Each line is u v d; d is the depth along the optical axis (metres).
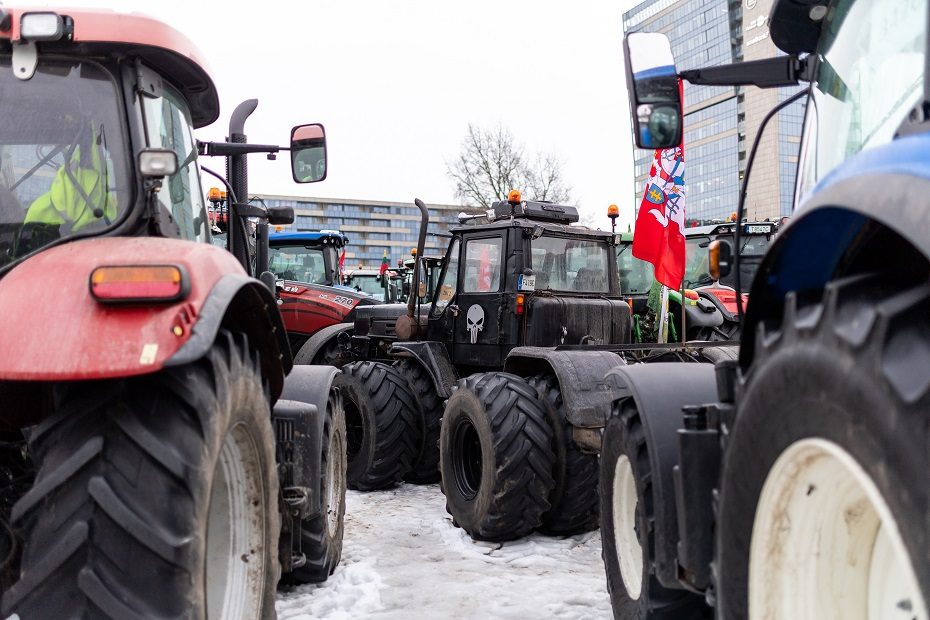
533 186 26.72
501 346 5.71
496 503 4.64
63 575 1.79
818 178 2.23
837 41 2.26
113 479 1.84
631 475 3.09
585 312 5.65
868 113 2.00
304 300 8.91
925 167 1.27
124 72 2.37
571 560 4.46
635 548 3.12
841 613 1.57
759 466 1.64
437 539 4.94
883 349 1.25
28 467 2.33
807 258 1.73
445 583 4.01
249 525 2.43
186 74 2.65
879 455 1.23
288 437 3.43
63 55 2.36
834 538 1.58
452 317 6.16
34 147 2.30
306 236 9.88
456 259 6.20
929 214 1.17
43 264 2.00
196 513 1.87
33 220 2.26
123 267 1.86
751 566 1.70
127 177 2.30
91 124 2.32
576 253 5.94
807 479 1.55
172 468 1.84
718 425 2.11
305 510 3.39
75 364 1.80
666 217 5.68
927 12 1.59
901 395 1.19
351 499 6.07
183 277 1.89
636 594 3.02
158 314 1.87
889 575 1.48
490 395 4.78
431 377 6.34
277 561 2.55
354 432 6.54
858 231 1.65
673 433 2.74
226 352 2.16
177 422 1.91
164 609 1.79
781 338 1.57
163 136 2.54
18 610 1.79
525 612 3.56
